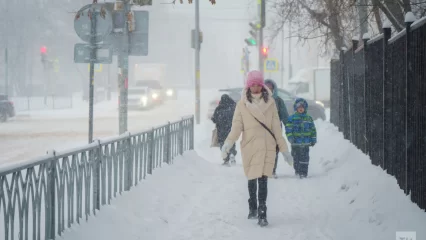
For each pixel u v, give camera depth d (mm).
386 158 15383
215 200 16031
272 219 13688
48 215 9898
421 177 11547
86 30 17422
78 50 17422
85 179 11680
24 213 9141
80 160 11523
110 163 13289
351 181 16109
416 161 11922
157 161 18406
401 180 13383
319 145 26266
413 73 12273
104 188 12797
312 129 19766
